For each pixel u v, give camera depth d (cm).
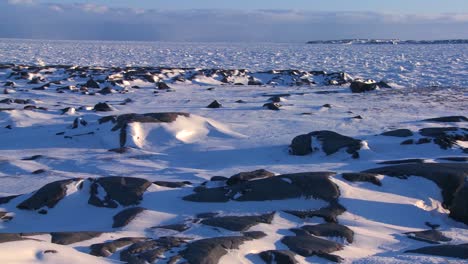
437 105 1841
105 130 1259
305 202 684
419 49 8531
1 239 474
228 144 1186
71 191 723
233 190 712
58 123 1435
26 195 737
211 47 9669
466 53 6700
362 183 745
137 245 520
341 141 1091
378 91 2341
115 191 721
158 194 726
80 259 467
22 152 1170
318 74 3183
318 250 537
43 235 546
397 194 737
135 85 2617
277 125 1409
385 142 1134
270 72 3222
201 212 671
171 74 3080
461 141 1133
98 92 2330
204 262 484
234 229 592
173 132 1227
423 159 979
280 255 507
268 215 644
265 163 1040
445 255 531
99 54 6353
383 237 603
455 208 700
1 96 2177
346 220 653
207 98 2158
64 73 3131
